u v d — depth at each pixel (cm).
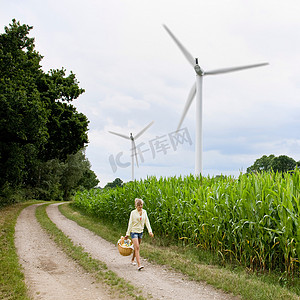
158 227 1056
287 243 550
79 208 2906
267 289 471
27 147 2514
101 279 579
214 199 746
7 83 1998
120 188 1616
